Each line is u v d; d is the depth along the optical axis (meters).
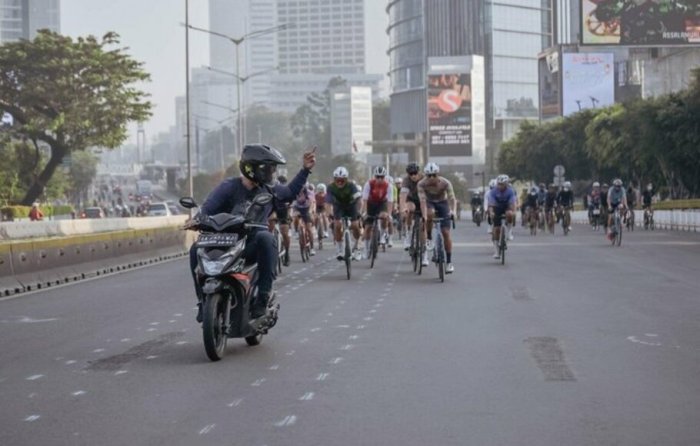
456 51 153.62
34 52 66.56
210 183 136.00
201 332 13.58
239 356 11.45
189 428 8.03
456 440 7.53
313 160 11.78
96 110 67.69
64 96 66.94
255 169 11.57
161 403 8.98
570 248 32.41
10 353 12.08
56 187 89.19
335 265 25.78
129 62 68.94
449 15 154.25
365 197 24.16
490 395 9.11
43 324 14.86
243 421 8.24
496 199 25.25
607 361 10.78
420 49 161.38
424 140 144.38
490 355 11.25
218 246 11.06
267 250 11.65
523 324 13.73
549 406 8.62
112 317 15.52
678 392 9.16
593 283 19.67
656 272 22.30
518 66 156.75
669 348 11.59
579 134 82.69
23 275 21.03
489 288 18.84
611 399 8.88
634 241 37.22
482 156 122.44
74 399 9.25
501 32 154.62
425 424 8.04
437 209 20.45
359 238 23.20
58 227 25.72
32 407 8.94
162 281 22.38
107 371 10.67
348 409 8.62
